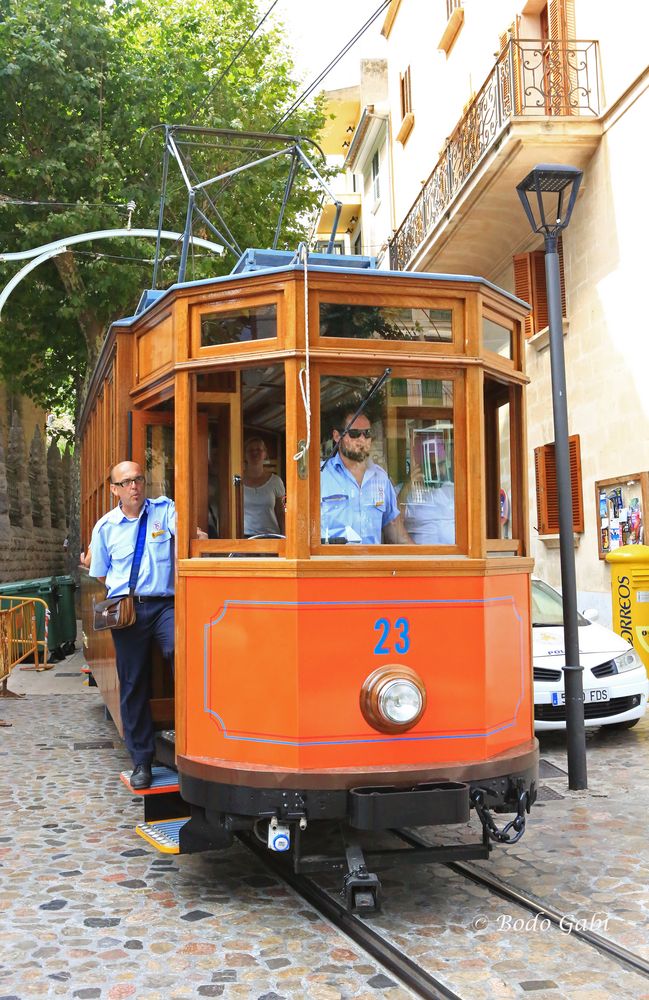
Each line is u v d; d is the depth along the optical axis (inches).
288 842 186.5
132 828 257.3
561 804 274.8
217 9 898.7
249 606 194.5
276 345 196.2
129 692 228.1
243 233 831.7
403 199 950.4
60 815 270.8
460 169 637.9
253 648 193.6
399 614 193.2
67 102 754.2
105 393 301.1
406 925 183.8
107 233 597.3
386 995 154.6
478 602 198.7
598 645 367.6
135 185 770.8
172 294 210.8
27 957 169.8
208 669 200.7
